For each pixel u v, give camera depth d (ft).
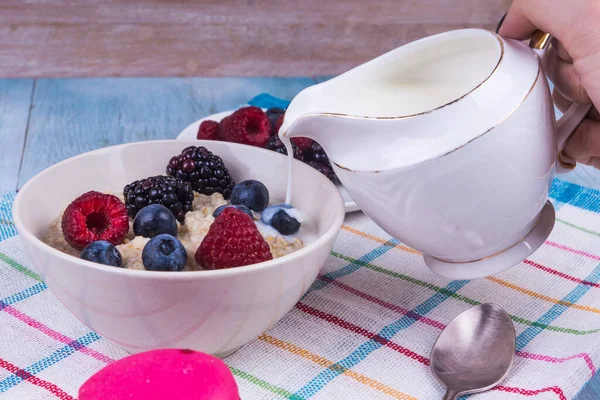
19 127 2.72
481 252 1.80
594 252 2.11
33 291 1.98
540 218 1.85
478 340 1.84
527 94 1.71
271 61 3.81
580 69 1.80
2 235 2.12
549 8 1.80
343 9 3.84
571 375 1.76
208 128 2.39
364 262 2.08
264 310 1.75
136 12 3.59
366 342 1.87
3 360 1.82
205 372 1.57
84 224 1.87
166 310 1.70
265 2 3.74
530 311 1.95
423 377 1.80
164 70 3.70
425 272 2.06
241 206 1.96
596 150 1.90
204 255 1.79
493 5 3.99
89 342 1.86
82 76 3.61
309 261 1.75
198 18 3.64
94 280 1.68
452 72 1.86
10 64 3.53
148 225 1.90
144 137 2.69
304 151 2.40
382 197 1.75
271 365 1.82
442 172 1.69
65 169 1.99
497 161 1.69
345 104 1.85
